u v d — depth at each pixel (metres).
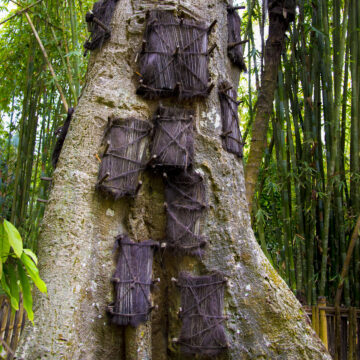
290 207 4.00
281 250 4.11
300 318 2.35
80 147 2.35
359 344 3.21
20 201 4.82
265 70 3.65
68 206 2.22
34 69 5.05
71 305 2.06
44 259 2.14
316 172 3.76
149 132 2.43
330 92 3.75
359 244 3.60
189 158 2.40
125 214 2.40
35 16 4.47
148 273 2.24
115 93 2.50
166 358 2.27
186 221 2.35
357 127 3.75
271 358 2.22
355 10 3.98
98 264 2.23
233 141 2.62
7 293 1.54
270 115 3.98
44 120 5.07
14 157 5.94
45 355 1.94
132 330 2.16
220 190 2.46
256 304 2.30
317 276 3.62
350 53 4.00
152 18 2.59
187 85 2.49
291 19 3.69
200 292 2.26
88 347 2.11
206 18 2.78
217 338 2.18
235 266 2.34
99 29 2.72
